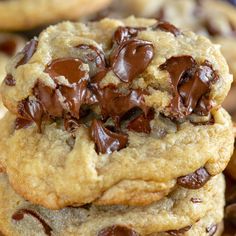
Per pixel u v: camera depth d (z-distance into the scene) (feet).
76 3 1.41
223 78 0.90
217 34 1.41
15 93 0.90
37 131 0.92
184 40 0.94
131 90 0.89
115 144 0.89
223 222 1.05
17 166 0.90
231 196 1.08
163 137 0.90
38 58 0.91
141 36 0.93
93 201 0.88
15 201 0.94
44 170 0.88
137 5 1.47
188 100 0.89
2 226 0.93
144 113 0.89
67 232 0.90
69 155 0.88
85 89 0.88
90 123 0.91
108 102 0.89
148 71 0.89
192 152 0.88
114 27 0.96
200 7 1.51
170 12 1.46
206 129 0.91
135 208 0.91
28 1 1.40
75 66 0.89
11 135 0.94
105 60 0.91
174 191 0.92
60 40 0.92
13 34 1.48
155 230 0.90
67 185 0.87
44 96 0.88
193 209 0.91
